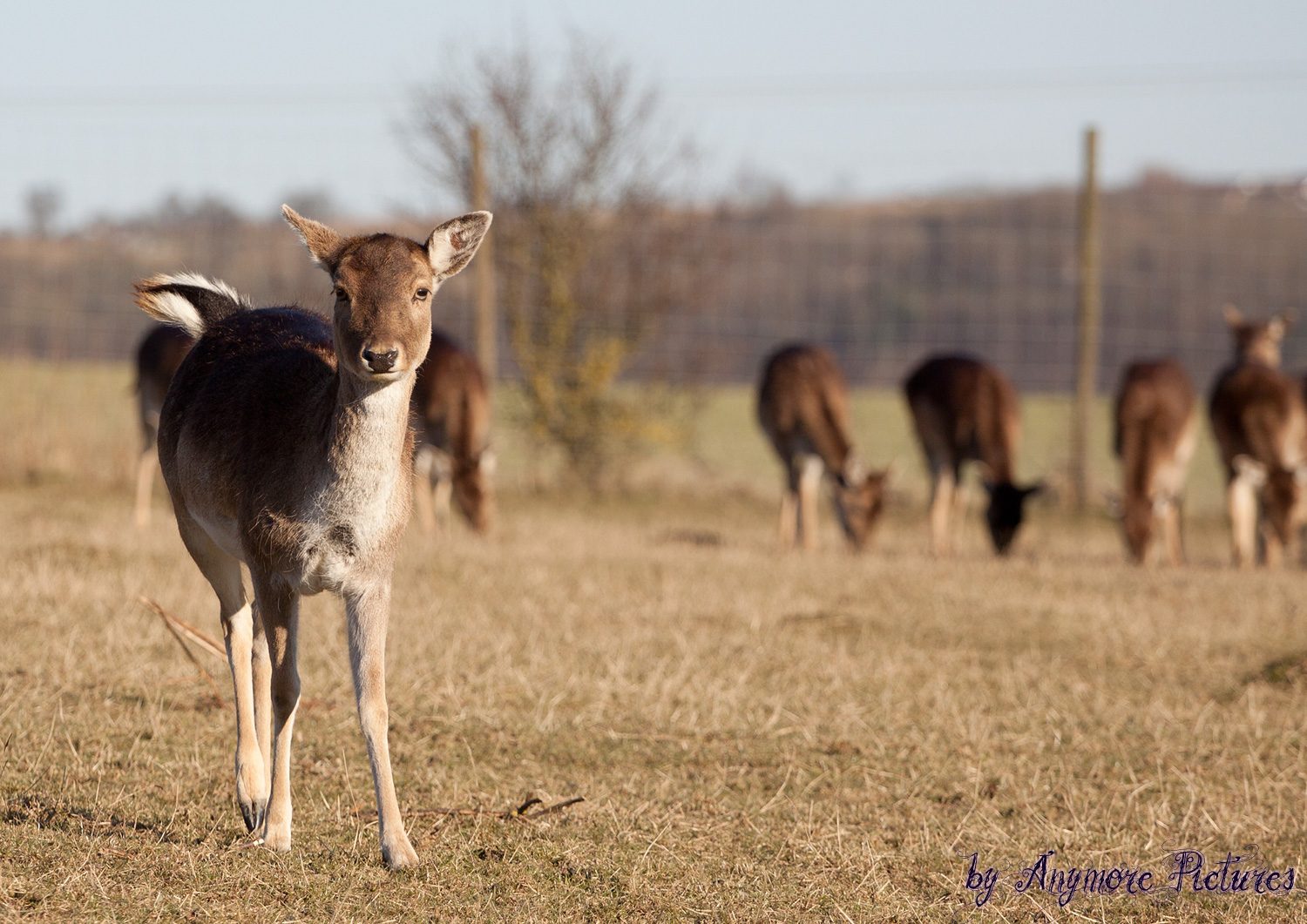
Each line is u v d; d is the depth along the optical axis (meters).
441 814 18.12
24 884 14.83
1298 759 22.38
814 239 144.00
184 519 19.39
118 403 65.62
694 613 32.31
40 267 87.81
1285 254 174.00
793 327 136.88
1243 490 52.59
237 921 14.45
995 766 21.75
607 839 17.55
